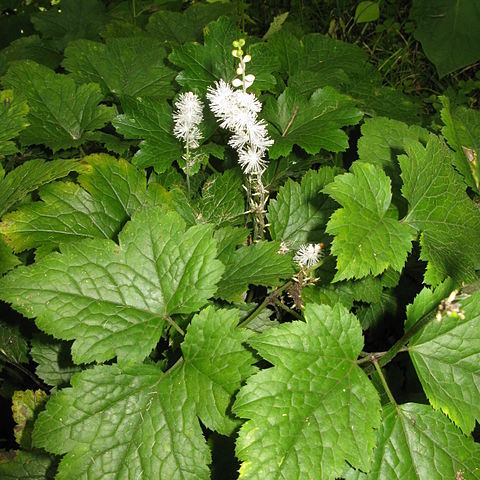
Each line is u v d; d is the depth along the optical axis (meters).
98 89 0.62
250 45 0.62
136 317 0.40
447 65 0.99
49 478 0.44
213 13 0.83
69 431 0.37
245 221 0.55
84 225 0.49
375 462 0.36
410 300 0.55
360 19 1.12
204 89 0.59
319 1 1.29
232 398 0.36
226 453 0.42
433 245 0.44
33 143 0.58
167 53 0.74
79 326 0.39
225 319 0.38
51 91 0.61
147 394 0.38
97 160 0.51
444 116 0.53
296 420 0.34
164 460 0.36
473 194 0.60
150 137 0.56
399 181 0.52
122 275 0.41
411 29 1.20
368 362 0.42
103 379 0.38
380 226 0.41
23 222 0.48
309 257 0.47
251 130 0.44
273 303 0.49
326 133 0.54
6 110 0.57
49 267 0.40
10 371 0.56
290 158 0.62
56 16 0.88
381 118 0.56
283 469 0.32
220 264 0.41
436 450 0.36
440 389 0.37
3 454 0.49
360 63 0.72
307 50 0.73
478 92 1.16
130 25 0.86
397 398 0.49
